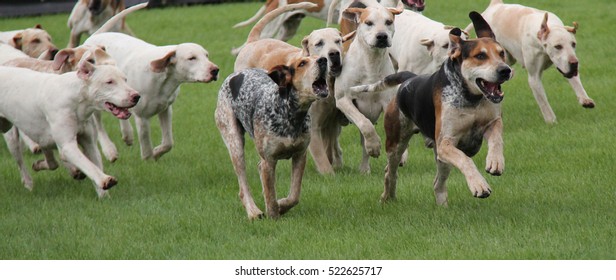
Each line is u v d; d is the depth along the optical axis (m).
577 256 9.16
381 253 9.67
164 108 14.63
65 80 12.48
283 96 10.31
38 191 13.40
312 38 13.27
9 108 12.80
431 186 12.21
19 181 14.20
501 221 10.36
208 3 36.34
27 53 16.27
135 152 15.82
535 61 16.02
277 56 13.52
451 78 10.03
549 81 19.73
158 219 11.45
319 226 10.74
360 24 13.30
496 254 9.34
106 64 12.82
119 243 10.56
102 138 14.81
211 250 10.16
